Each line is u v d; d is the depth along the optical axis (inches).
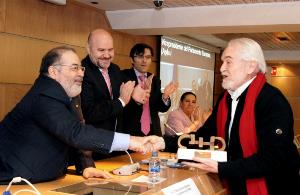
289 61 354.3
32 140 67.5
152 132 128.4
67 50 71.2
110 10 180.2
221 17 166.7
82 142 65.4
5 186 65.2
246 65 76.1
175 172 78.0
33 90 69.2
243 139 75.4
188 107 175.9
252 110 74.5
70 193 62.4
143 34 199.8
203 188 73.3
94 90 99.3
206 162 73.1
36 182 68.1
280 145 70.5
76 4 162.6
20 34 136.6
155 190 63.6
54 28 151.6
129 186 65.7
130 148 69.6
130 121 123.2
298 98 390.9
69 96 72.1
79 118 78.8
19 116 68.5
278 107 72.7
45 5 146.4
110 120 103.2
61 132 65.3
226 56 77.5
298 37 254.4
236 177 72.2
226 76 77.6
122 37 193.5
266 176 74.2
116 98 105.4
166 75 234.1
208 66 306.5
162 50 227.3
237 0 155.3
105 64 102.0
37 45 144.3
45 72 70.7
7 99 133.4
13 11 133.2
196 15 169.8
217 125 84.2
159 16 175.6
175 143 87.0
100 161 93.0
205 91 302.5
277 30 176.7
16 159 66.9
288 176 75.0
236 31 183.0
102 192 63.7
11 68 134.3
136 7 173.3
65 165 74.0
